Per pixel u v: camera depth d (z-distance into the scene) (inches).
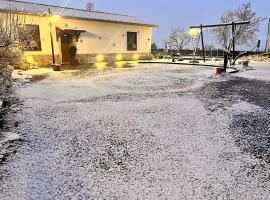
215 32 1221.7
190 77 418.6
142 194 92.6
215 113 198.7
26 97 255.4
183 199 89.4
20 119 180.7
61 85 334.0
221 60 856.9
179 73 475.5
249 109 210.4
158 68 574.2
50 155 124.4
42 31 573.3
